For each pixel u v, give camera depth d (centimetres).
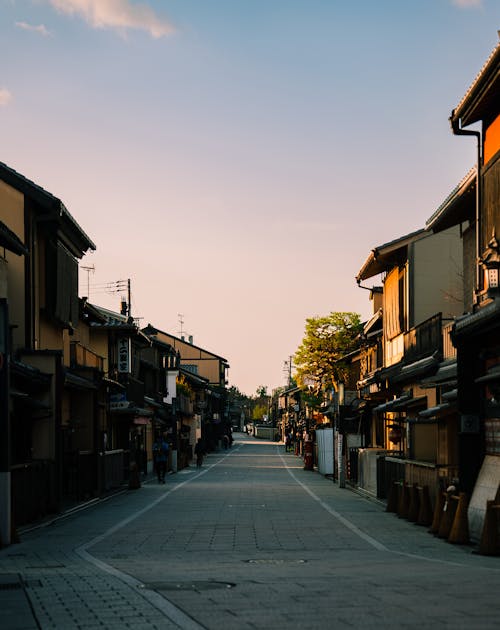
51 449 2259
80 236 2919
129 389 4253
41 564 1296
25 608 802
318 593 881
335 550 1512
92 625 702
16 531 1675
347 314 6706
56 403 2280
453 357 2384
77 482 2652
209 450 9475
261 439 16700
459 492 1748
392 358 3734
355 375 6406
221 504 2661
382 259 3588
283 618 717
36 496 2089
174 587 957
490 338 1739
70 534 1814
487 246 1889
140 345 4922
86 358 3338
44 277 2636
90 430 2866
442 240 3366
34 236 2552
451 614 720
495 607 758
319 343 6681
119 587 952
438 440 2016
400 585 935
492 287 1711
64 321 2797
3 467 1591
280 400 15138
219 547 1576
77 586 966
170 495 3097
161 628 681
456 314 3319
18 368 2033
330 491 3353
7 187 2491
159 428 5650
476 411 1775
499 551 1365
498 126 1858
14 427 2175
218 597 865
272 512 2352
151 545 1609
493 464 1650
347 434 4128
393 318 3691
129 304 5088
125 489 3425
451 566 1193
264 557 1412
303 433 7950
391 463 2581
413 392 2895
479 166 1972
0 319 1577
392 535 1745
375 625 672
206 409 9462
